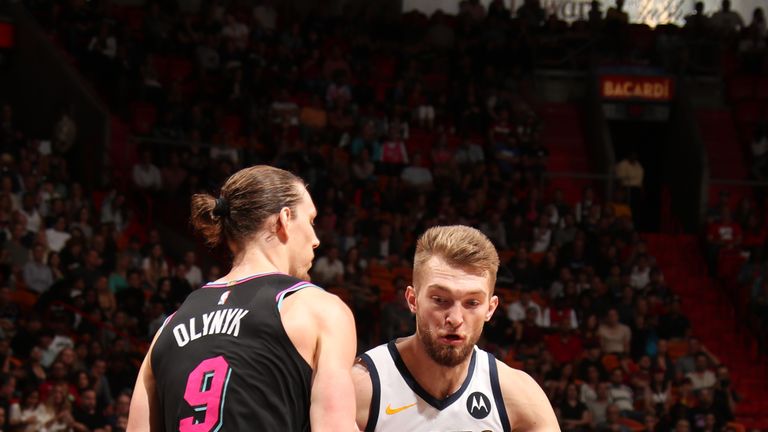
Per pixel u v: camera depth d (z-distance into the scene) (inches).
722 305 662.5
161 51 701.9
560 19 895.1
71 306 448.8
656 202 829.2
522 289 561.3
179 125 633.0
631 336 568.7
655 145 829.2
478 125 735.7
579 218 684.1
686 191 772.0
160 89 656.4
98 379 407.8
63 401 382.9
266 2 791.1
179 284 490.6
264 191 111.0
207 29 729.6
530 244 633.6
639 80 797.9
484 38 799.7
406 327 511.8
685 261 705.0
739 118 818.2
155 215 589.9
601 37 823.1
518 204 652.7
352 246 586.6
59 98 627.5
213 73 705.0
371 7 871.1
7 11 647.1
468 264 114.4
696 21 840.9
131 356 444.1
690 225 759.7
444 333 115.2
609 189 730.2
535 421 122.1
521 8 848.9
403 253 600.7
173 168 601.3
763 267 642.2
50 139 627.2
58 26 674.2
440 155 690.8
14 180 518.3
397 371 121.8
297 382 103.5
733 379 601.3
